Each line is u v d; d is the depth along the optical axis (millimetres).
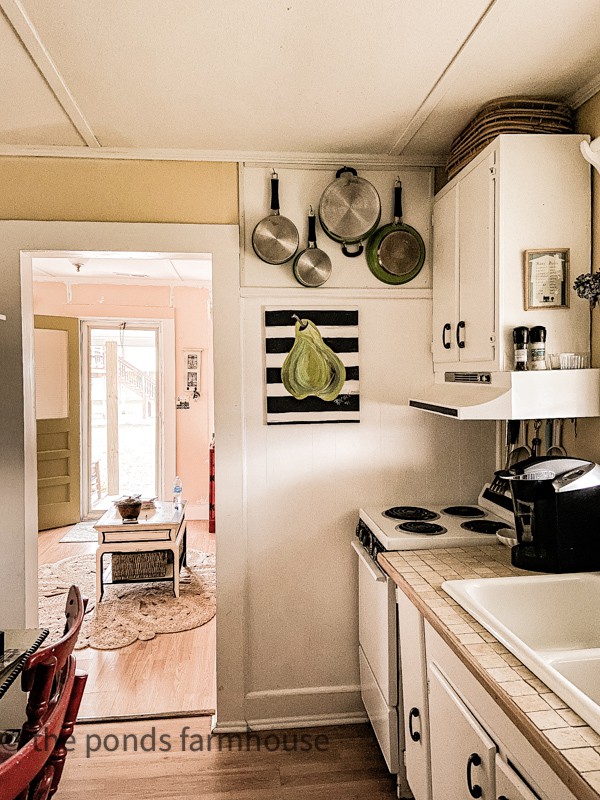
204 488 5984
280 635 2537
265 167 2459
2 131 2207
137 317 5863
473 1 1450
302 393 2512
